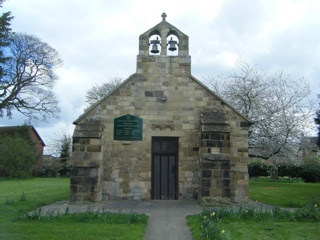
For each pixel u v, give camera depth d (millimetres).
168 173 18766
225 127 17219
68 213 13062
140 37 19109
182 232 11344
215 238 9656
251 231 10633
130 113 18438
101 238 9734
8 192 23734
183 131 18453
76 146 16969
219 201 16297
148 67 18828
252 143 27266
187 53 19078
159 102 18594
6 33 27734
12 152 48594
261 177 43688
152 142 18828
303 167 43000
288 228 11039
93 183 16688
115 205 16391
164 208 15664
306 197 20359
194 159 18297
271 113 26891
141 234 10469
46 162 64875
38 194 21797
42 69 41000
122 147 18188
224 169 16625
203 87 18734
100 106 18344
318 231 10672
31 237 9727
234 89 28656
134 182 18016
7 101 38406
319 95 22891
